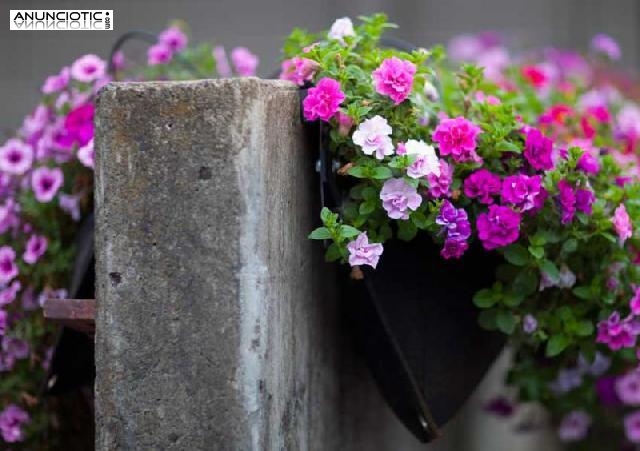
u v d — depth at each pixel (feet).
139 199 6.05
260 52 20.76
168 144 6.00
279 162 6.37
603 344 8.90
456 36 21.63
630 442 12.62
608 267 7.86
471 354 7.75
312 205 7.29
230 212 5.96
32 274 8.72
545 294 7.97
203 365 6.02
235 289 5.97
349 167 6.72
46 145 9.04
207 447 6.03
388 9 21.34
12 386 8.74
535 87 12.10
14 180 9.29
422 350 7.43
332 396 8.09
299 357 6.99
